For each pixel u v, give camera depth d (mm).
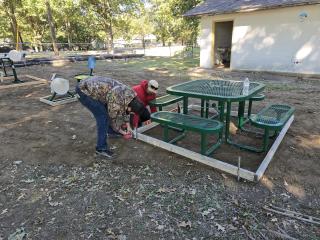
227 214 2514
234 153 3688
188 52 22438
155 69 12898
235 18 11703
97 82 3223
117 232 2324
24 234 2316
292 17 10016
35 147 4027
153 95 4445
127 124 3688
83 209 2623
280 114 3756
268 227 2350
